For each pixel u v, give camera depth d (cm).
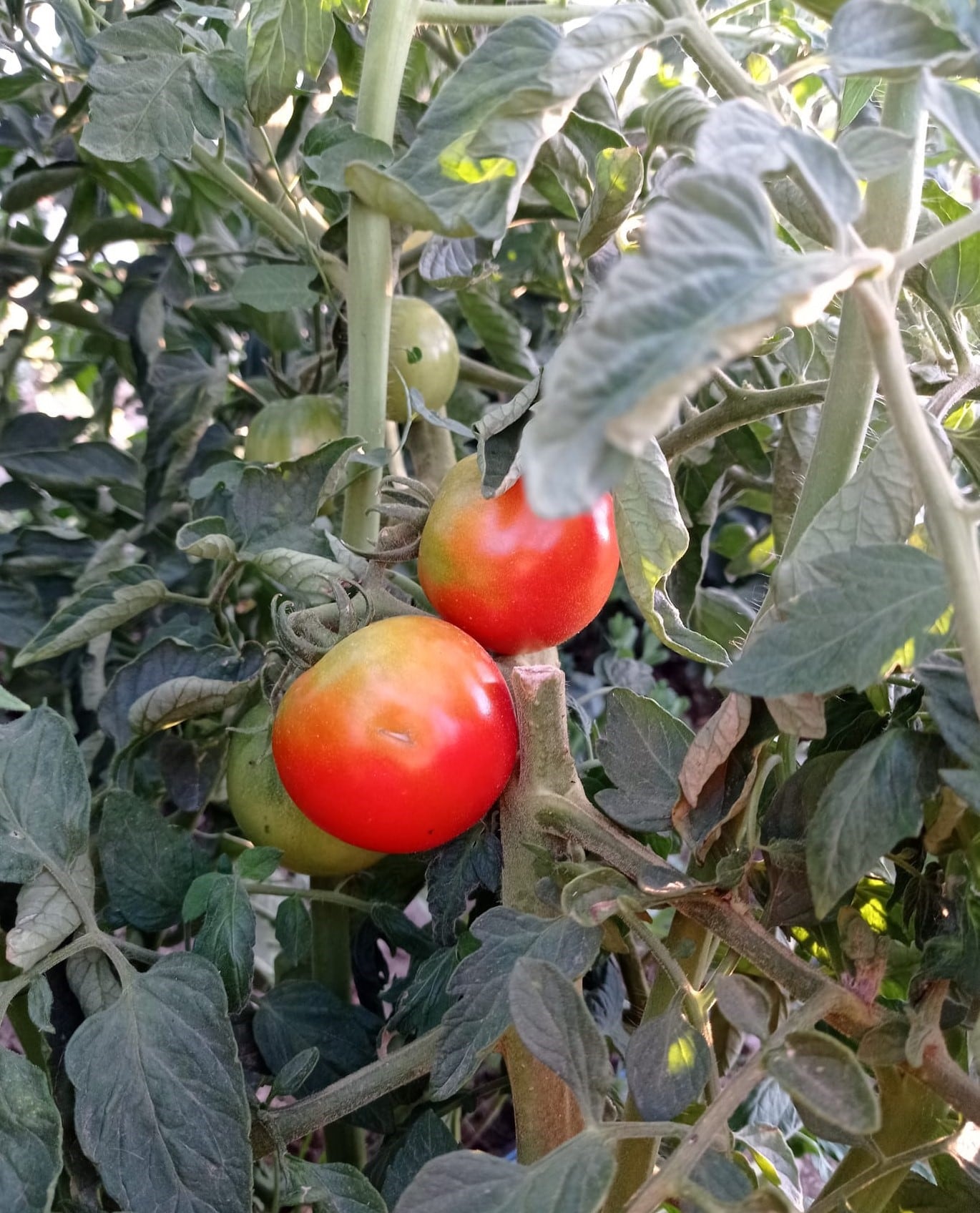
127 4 51
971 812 21
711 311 11
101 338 58
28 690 46
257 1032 32
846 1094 16
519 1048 26
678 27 19
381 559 30
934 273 27
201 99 34
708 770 22
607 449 11
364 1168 39
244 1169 23
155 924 30
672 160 29
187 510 53
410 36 31
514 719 27
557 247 52
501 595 27
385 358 34
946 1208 24
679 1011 21
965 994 21
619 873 22
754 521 85
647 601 29
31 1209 22
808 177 14
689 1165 17
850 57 17
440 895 30
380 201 25
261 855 31
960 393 25
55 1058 29
